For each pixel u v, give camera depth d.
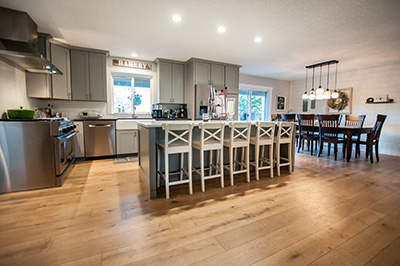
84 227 1.68
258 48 3.98
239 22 2.88
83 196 2.32
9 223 1.73
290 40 3.53
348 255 1.38
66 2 2.40
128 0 2.36
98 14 2.70
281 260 1.32
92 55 4.14
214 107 4.37
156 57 4.71
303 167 3.71
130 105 4.97
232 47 3.94
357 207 2.10
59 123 2.63
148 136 2.28
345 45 3.74
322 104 6.54
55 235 1.57
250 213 1.95
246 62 5.05
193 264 1.28
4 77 2.75
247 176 2.87
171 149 2.29
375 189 2.61
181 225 1.73
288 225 1.74
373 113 5.33
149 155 2.27
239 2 2.37
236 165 3.35
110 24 2.99
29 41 2.71
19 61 2.87
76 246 1.44
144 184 2.66
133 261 1.30
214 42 3.68
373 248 1.45
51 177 2.59
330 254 1.38
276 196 2.37
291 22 2.86
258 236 1.58
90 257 1.33
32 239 1.51
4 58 2.73
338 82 6.07
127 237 1.55
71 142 3.49
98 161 4.03
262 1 2.35
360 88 5.57
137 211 1.98
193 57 4.67
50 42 3.57
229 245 1.47
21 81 3.24
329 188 2.64
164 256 1.35
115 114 4.75
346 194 2.44
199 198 2.30
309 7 2.46
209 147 2.52
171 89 4.98
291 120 5.21
